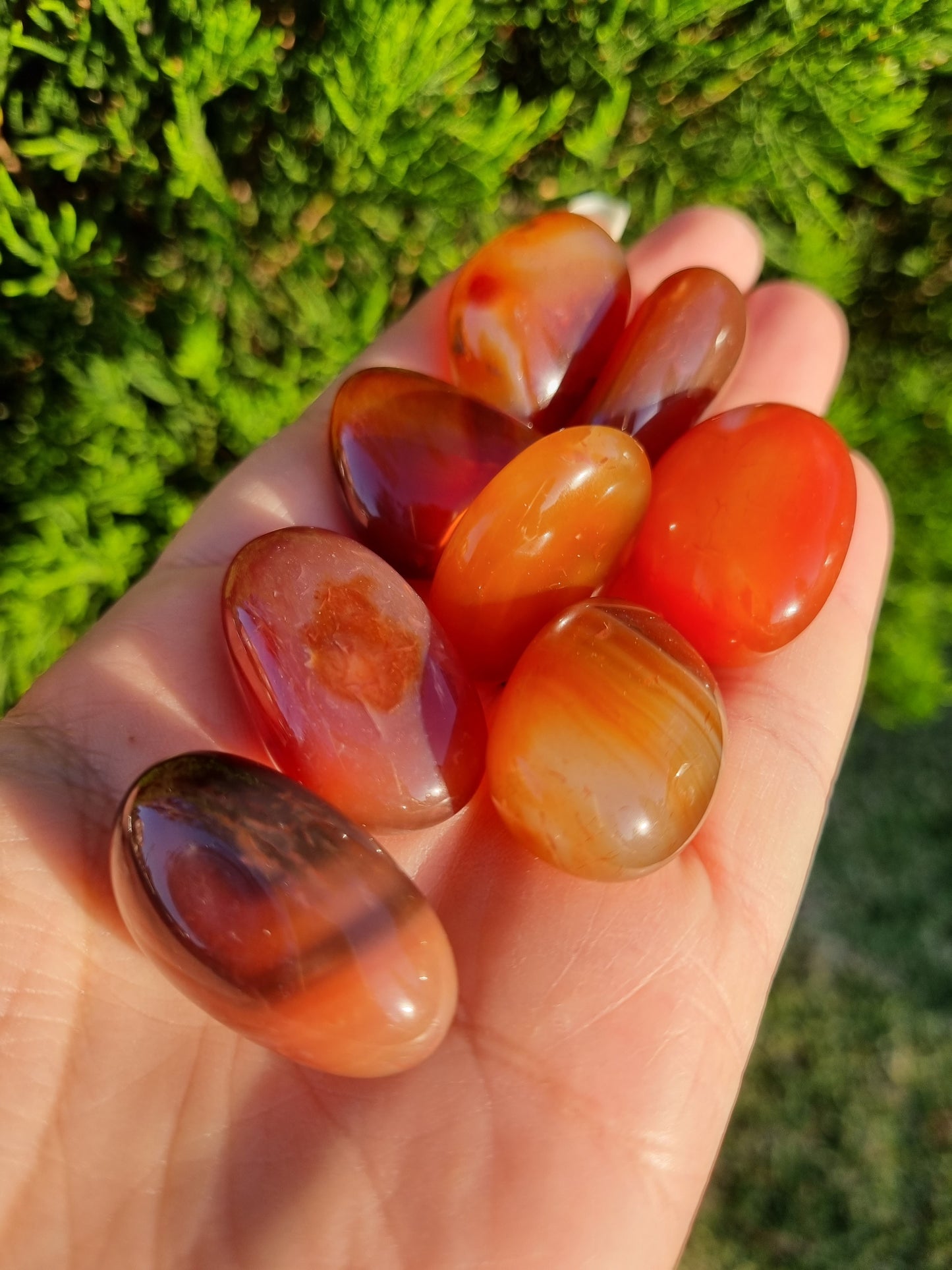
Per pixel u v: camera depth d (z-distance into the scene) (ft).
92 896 0.29
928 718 0.57
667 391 0.37
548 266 0.38
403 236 0.43
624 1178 0.27
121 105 0.37
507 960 0.30
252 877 0.25
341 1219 0.27
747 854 0.33
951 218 0.44
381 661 0.30
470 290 0.38
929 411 0.48
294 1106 0.28
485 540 0.32
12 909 0.28
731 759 0.34
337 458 0.35
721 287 0.38
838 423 0.50
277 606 0.30
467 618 0.33
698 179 0.46
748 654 0.34
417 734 0.30
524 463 0.32
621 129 0.42
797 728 0.35
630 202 0.47
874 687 0.55
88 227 0.37
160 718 0.32
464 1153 0.27
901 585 0.53
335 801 0.30
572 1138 0.27
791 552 0.32
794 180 0.44
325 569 0.30
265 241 0.41
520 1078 0.28
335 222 0.42
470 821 0.33
